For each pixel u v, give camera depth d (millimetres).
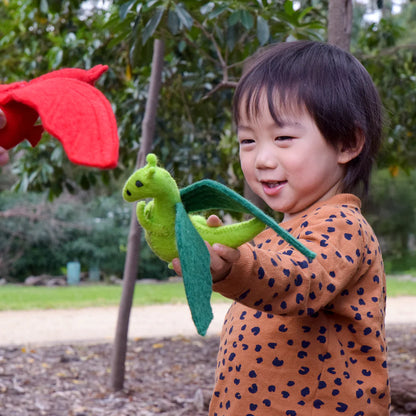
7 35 5352
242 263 969
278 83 1271
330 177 1311
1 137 964
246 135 1318
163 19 2998
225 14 3297
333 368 1236
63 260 16297
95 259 16422
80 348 5961
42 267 16359
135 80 4820
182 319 8367
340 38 2846
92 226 16203
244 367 1275
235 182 5340
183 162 4637
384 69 5090
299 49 1371
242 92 1319
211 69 4590
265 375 1251
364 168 1397
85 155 758
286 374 1240
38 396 4188
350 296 1271
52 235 15633
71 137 776
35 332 7152
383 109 1555
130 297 4316
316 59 1335
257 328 1293
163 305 9953
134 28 2836
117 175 5477
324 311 1271
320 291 1086
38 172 4824
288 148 1261
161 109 4852
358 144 1346
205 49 4156
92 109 812
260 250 1031
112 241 16391
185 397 4172
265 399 1242
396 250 22062
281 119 1254
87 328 7531
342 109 1294
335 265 1129
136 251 4250
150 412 3848
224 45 3691
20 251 15789
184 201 997
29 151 4730
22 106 960
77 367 5086
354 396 1235
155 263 16062
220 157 5141
